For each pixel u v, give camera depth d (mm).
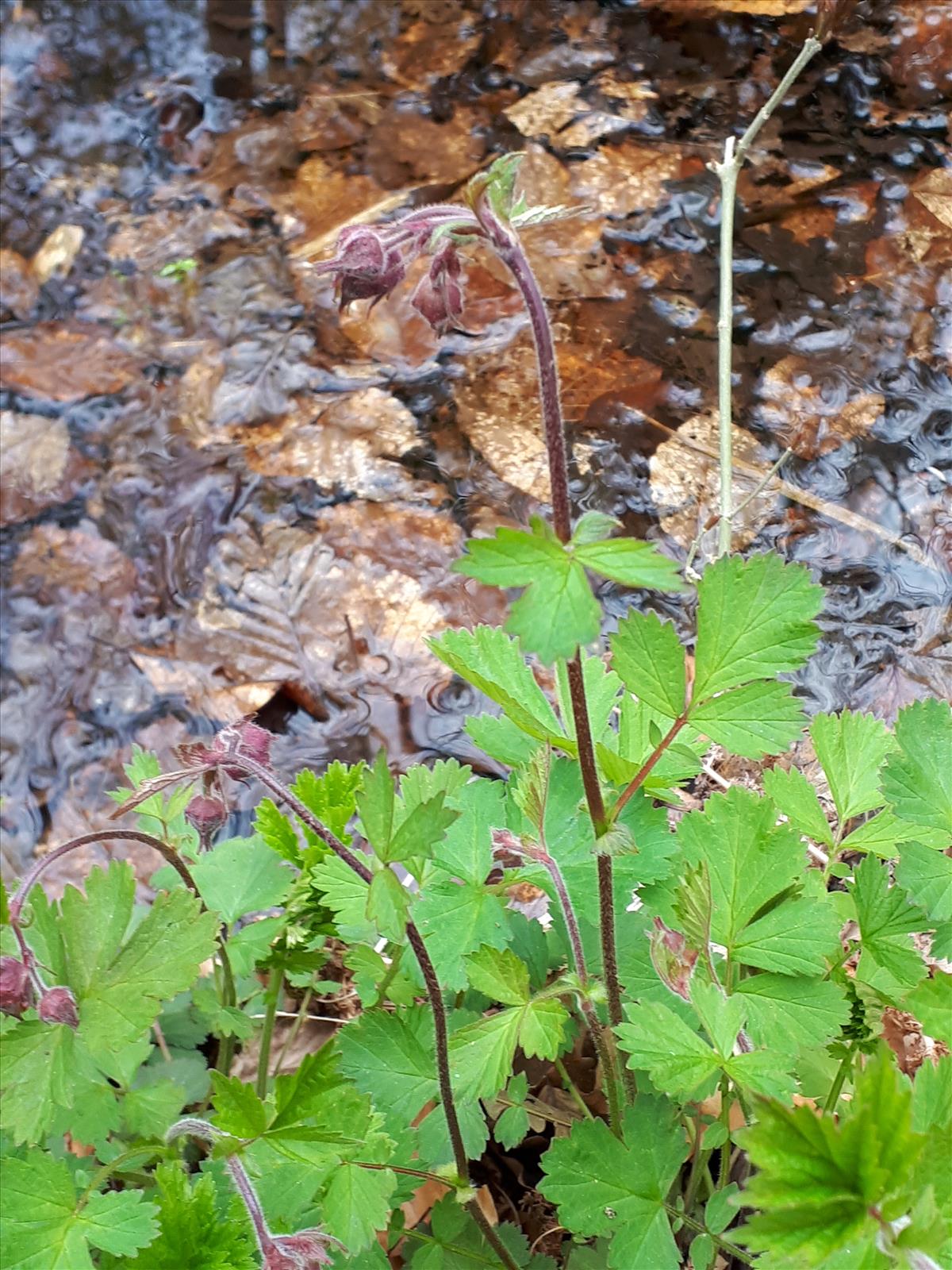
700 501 679
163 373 766
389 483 699
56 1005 318
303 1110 298
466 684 629
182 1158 414
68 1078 316
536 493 689
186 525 695
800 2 952
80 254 836
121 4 1020
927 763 358
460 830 385
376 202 836
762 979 346
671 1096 345
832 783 403
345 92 927
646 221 812
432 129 887
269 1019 440
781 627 324
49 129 917
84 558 686
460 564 274
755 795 370
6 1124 307
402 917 283
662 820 368
